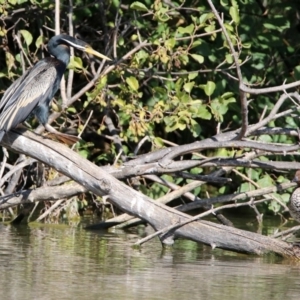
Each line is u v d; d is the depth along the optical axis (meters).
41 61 11.84
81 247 11.16
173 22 15.01
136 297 8.16
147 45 14.01
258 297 8.33
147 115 14.49
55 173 13.77
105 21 14.91
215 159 11.79
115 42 13.94
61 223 13.84
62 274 9.18
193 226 11.02
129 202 11.10
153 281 8.96
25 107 11.27
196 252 11.09
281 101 11.36
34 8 14.63
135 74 14.36
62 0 14.80
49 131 11.59
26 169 14.66
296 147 11.17
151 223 11.16
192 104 13.48
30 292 8.23
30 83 11.45
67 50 12.03
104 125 15.02
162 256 10.64
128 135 14.10
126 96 14.00
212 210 11.03
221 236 10.91
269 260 10.62
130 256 10.54
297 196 11.87
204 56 14.78
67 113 14.46
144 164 11.99
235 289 8.68
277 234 11.59
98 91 13.43
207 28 13.60
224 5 13.60
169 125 13.55
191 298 8.20
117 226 13.45
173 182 14.67
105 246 11.33
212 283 8.96
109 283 8.77
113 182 11.12
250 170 14.61
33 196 12.49
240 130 11.99
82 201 14.59
